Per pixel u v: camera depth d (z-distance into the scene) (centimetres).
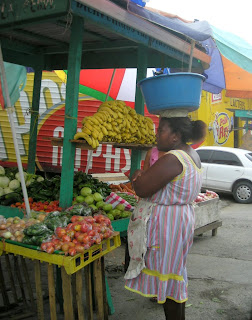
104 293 282
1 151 979
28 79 911
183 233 240
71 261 233
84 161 923
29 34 398
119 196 366
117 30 324
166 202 238
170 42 358
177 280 243
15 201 367
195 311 343
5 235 262
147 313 335
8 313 303
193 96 291
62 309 325
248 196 942
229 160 986
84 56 493
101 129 327
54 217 271
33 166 471
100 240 254
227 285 406
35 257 248
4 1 295
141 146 415
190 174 236
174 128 245
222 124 1370
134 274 245
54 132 918
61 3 262
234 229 668
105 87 613
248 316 334
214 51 497
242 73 534
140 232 241
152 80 291
